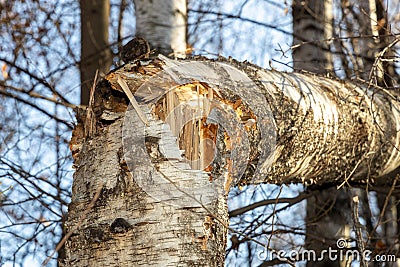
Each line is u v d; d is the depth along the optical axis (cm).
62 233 768
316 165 548
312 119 514
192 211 397
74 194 432
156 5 682
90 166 427
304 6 833
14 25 979
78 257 411
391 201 896
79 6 1005
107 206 409
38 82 866
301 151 517
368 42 852
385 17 912
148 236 394
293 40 860
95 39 932
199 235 394
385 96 616
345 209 834
